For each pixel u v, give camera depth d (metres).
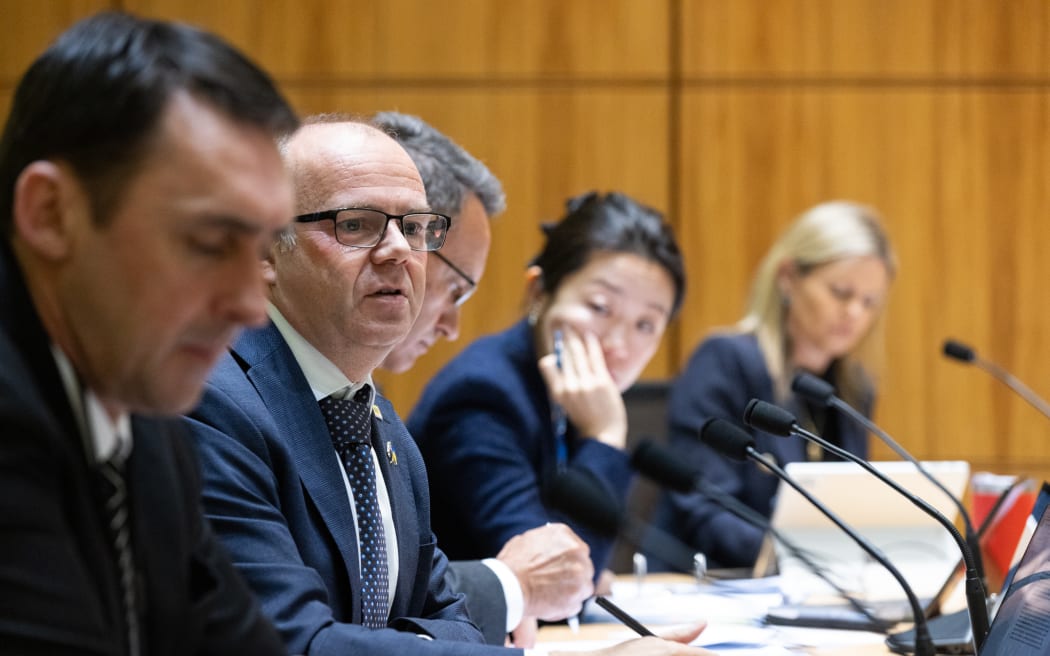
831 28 9.88
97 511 2.16
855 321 7.31
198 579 2.44
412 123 4.82
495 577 4.26
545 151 9.80
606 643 4.25
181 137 1.97
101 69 1.99
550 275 5.55
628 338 5.46
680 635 3.73
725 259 9.88
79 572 1.99
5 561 1.91
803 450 7.13
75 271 2.01
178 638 2.30
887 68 9.91
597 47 9.83
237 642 2.46
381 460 3.74
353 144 3.59
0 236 2.07
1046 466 9.94
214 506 3.07
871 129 9.91
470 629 3.67
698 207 9.87
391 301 3.53
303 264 3.50
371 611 3.45
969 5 9.93
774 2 9.86
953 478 5.46
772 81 9.89
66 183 1.99
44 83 2.02
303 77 9.70
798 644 4.09
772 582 5.20
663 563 6.46
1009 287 9.95
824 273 7.28
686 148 9.86
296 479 3.30
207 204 1.98
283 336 3.54
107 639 2.00
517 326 5.63
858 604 4.38
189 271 2.00
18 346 2.03
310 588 3.07
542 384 5.46
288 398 3.41
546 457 5.28
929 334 9.95
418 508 3.92
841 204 7.57
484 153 9.79
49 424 1.99
